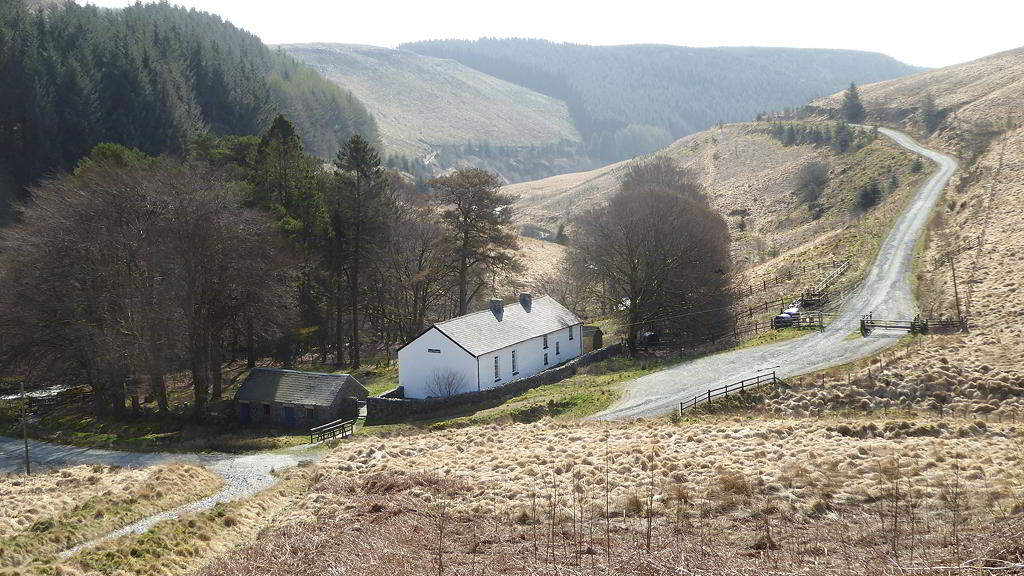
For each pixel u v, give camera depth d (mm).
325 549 22422
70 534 26062
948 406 37156
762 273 80750
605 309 80062
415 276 66125
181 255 47812
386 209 65688
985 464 25609
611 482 27406
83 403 56844
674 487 25453
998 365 40062
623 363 56156
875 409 38281
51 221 47812
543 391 49594
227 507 28484
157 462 39406
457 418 44562
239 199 54906
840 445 30094
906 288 60562
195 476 34625
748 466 27922
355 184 63094
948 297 55281
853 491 23891
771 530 21109
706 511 23312
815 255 79688
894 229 78812
